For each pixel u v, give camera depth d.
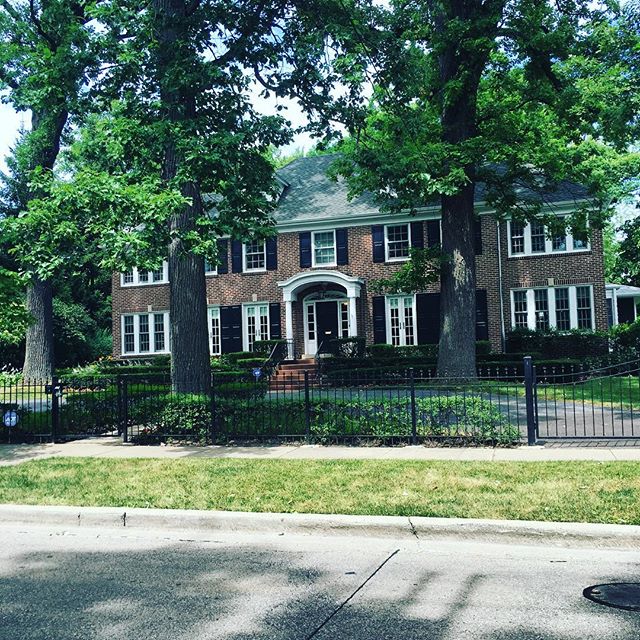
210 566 5.71
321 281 29.78
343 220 30.62
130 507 7.52
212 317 32.84
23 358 36.66
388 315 30.12
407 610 4.54
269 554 6.06
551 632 4.11
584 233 22.72
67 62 14.19
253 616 4.50
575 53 21.62
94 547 6.47
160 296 33.50
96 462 10.45
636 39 21.22
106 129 14.51
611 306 37.12
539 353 26.12
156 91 14.37
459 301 21.59
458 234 21.75
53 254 12.37
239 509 7.23
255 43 15.27
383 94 18.06
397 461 9.62
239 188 13.98
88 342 40.38
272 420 12.50
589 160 35.53
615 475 8.02
